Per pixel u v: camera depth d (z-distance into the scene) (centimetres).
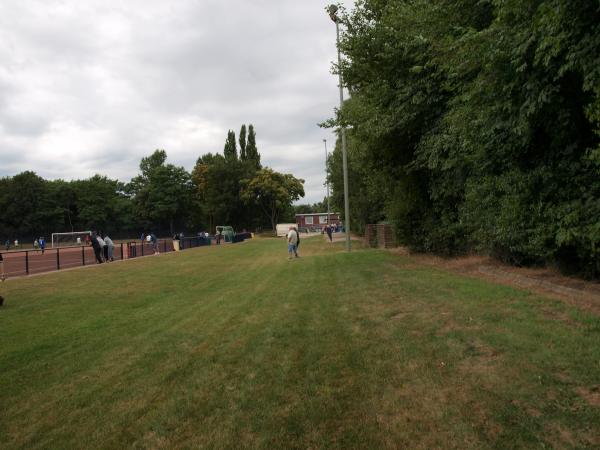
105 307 957
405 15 1065
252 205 8444
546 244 738
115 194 10169
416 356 468
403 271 1136
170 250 3759
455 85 895
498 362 423
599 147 537
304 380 435
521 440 292
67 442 345
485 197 912
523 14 574
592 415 311
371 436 319
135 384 461
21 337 692
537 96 612
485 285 791
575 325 505
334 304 801
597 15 494
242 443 323
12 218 7675
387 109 1213
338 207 4078
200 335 652
